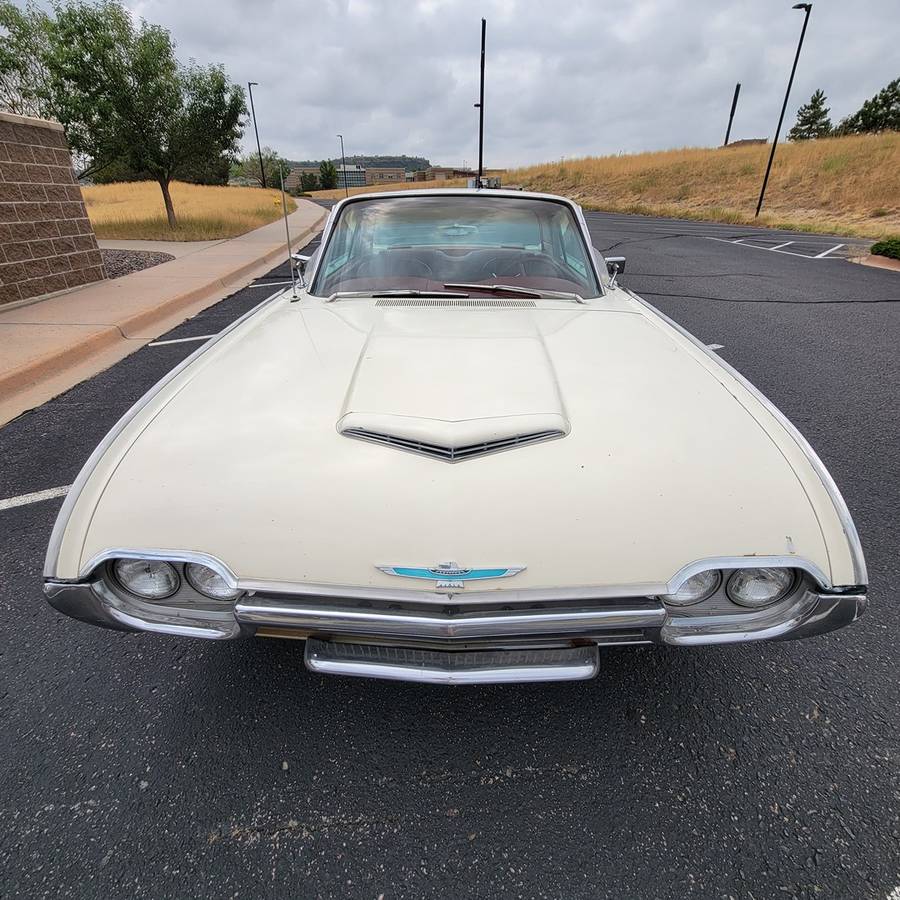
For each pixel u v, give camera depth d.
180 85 11.81
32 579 2.27
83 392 4.12
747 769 1.57
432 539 1.29
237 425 1.52
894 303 7.05
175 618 1.41
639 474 1.37
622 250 11.95
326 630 1.35
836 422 3.69
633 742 1.65
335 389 1.66
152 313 6.05
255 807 1.48
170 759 1.60
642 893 1.31
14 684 1.82
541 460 1.39
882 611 2.11
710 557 1.29
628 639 1.41
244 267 8.97
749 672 1.86
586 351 1.91
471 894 1.31
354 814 1.47
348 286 2.55
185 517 1.33
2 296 6.03
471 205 2.77
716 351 5.11
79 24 10.79
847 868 1.35
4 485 2.93
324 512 1.32
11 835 1.41
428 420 1.46
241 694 1.79
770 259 10.77
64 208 6.90
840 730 1.67
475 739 1.66
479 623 1.30
